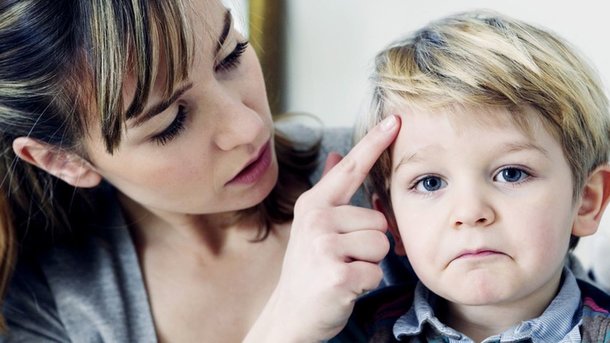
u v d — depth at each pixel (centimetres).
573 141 79
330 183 87
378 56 92
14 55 82
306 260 83
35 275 106
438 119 78
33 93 84
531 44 82
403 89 82
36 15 79
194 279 104
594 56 132
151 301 103
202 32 79
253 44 160
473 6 153
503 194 76
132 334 99
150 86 76
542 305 82
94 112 82
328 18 182
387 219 92
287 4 182
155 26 74
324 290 80
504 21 87
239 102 86
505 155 76
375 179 91
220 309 103
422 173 80
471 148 77
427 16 163
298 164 110
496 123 76
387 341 89
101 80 76
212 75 82
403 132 82
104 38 75
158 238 107
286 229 107
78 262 105
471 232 76
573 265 99
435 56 83
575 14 135
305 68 187
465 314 85
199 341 101
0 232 102
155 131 82
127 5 74
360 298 96
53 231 108
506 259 76
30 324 103
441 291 80
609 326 78
